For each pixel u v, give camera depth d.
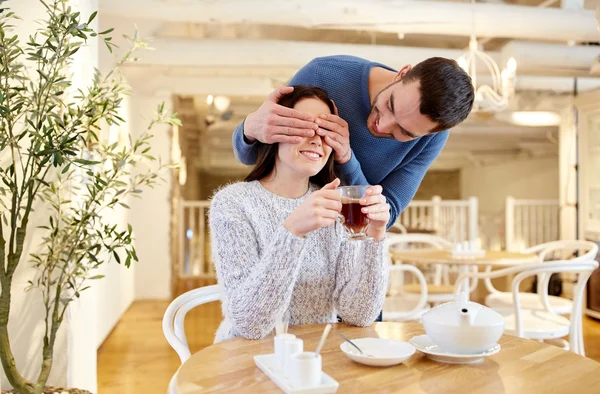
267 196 1.57
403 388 1.07
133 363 3.73
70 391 2.23
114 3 3.85
